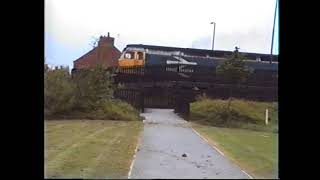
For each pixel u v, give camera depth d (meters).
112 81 37.66
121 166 14.45
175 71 40.25
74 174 12.97
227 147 19.97
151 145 19.67
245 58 39.47
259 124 31.20
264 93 38.50
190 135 23.83
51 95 32.88
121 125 28.53
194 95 39.09
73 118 33.19
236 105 33.56
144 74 40.41
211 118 32.25
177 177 12.58
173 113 38.12
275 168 14.70
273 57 39.75
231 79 38.56
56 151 17.58
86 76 35.12
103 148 18.56
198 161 15.82
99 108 34.16
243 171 14.00
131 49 41.06
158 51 41.25
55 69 33.53
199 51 41.75
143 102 39.53
